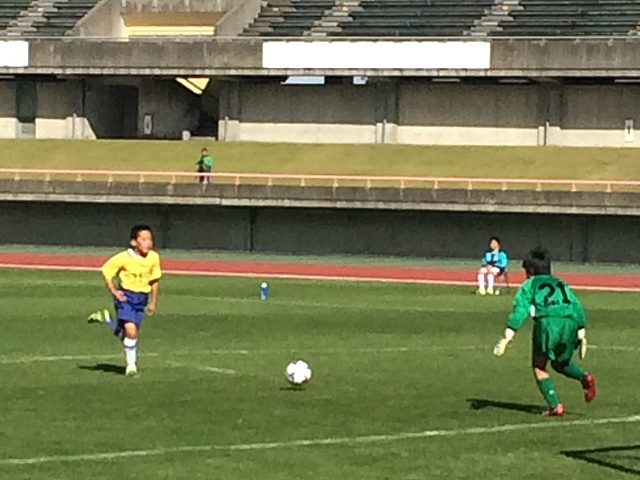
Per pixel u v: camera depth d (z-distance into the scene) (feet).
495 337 84.33
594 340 83.92
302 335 83.61
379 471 41.81
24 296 111.86
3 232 202.18
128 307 62.23
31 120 235.61
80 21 234.17
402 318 97.19
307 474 41.16
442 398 57.00
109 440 46.03
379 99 221.87
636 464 43.42
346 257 186.39
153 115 242.17
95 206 199.21
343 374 64.39
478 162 205.67
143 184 193.06
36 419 50.06
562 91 214.69
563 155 205.67
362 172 204.74
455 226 188.24
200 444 45.55
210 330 85.81
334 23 228.02
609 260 182.09
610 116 212.64
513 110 217.36
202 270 153.17
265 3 235.81
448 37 211.00
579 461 43.83
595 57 202.49
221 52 218.38
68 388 58.18
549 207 179.93
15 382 59.93
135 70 221.05
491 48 207.72
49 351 72.23
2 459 42.68
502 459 43.98
